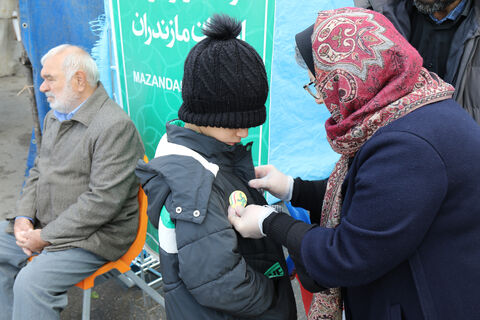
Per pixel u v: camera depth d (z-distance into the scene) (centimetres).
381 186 81
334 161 337
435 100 89
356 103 92
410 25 246
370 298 100
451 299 87
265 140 284
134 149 196
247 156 114
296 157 314
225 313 103
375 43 89
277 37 263
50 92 201
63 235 183
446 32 234
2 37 677
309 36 104
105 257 191
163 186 101
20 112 594
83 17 240
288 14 260
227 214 104
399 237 81
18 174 417
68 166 196
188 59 98
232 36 98
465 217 84
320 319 129
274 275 112
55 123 212
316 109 307
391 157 82
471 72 230
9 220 210
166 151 105
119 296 249
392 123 87
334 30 94
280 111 289
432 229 86
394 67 89
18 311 175
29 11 233
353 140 94
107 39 246
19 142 494
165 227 100
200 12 187
